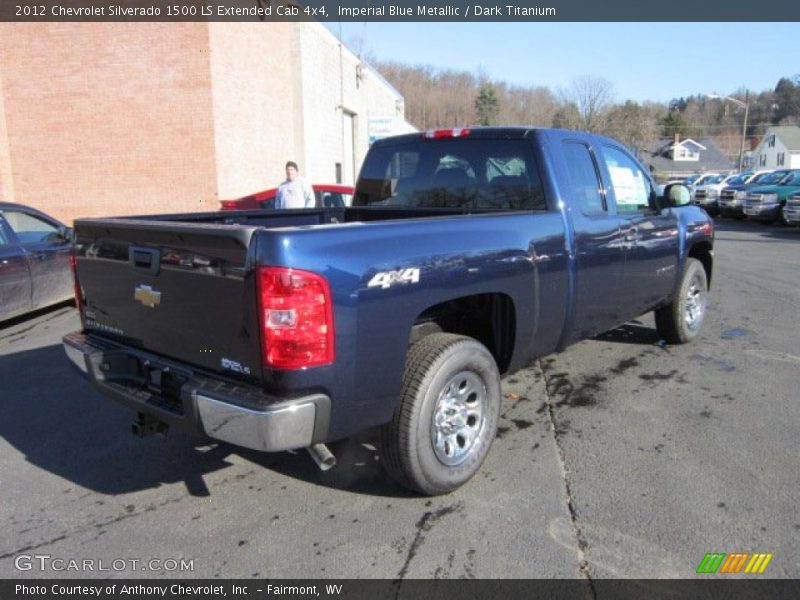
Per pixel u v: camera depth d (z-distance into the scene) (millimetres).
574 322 4273
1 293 6746
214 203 13508
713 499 3342
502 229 3572
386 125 22016
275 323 2576
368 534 3094
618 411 4578
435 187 4719
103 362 3402
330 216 5234
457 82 79500
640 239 4973
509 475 3641
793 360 5777
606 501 3340
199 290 2861
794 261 12914
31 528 3213
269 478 3699
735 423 4332
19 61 13477
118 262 3314
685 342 6293
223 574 2818
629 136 65188
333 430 2812
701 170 86312
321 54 19609
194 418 2809
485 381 3506
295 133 18000
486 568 2812
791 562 2818
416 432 3123
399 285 2936
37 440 4266
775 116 95062
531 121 75375
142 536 3127
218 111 13445
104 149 13609
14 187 13953
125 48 13195
